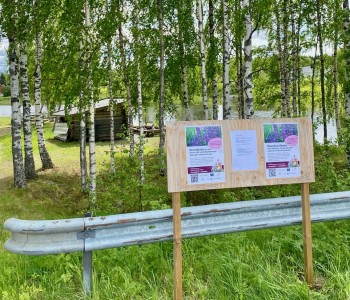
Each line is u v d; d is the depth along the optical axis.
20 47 12.58
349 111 12.69
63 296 3.64
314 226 4.95
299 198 4.29
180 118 20.69
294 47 15.74
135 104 16.14
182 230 3.84
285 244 4.57
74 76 10.63
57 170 15.23
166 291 3.79
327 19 13.65
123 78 14.59
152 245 4.53
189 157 3.69
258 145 3.94
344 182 6.48
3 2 10.05
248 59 9.61
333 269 4.05
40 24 10.64
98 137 23.44
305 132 4.11
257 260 4.16
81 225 3.54
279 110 18.39
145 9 13.38
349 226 5.12
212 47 14.02
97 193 10.26
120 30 12.67
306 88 24.06
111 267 4.15
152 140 22.72
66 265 4.08
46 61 12.05
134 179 7.17
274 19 16.66
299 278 4.06
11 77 11.62
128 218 3.67
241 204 4.04
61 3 11.12
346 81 12.52
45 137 25.81
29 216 8.76
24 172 12.59
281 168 4.00
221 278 3.86
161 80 13.72
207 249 4.47
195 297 3.68
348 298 3.52
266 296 3.57
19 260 4.38
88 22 10.14
